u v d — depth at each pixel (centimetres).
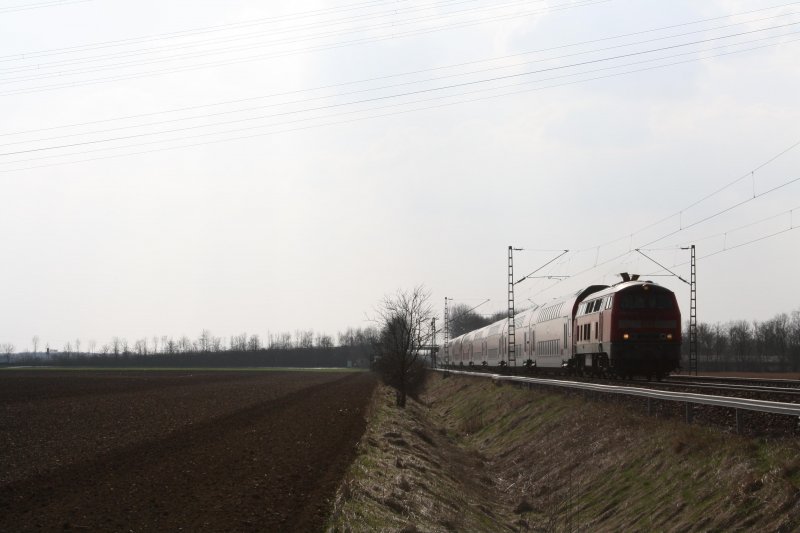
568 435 2838
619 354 3875
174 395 5562
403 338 5369
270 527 1424
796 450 1605
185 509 1569
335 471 2095
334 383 8219
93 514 1507
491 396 4822
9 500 1645
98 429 3141
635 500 1938
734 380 4012
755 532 1429
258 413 4016
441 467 2758
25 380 8069
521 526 2152
